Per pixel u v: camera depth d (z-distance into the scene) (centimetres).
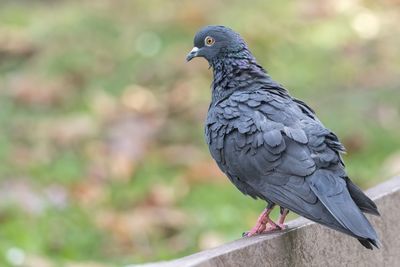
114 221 1213
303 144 766
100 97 1560
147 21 1833
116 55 1716
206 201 1268
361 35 1728
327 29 1764
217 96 854
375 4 1845
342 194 729
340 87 1537
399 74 1561
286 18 1812
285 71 1620
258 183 782
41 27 1847
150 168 1366
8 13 1948
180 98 1541
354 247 814
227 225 1206
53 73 1670
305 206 743
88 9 1928
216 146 814
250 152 786
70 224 1221
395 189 851
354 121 1424
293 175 761
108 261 1161
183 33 1769
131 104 1530
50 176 1345
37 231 1201
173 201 1266
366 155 1355
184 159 1375
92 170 1350
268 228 803
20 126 1500
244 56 858
